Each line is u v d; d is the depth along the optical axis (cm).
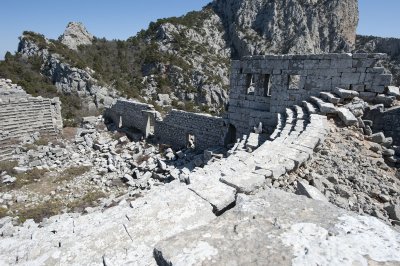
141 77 6138
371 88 1437
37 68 5006
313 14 8212
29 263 421
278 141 1055
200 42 8044
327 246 294
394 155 1097
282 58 1705
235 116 2058
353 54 1452
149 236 428
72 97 4597
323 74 1561
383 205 756
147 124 3042
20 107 2939
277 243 308
